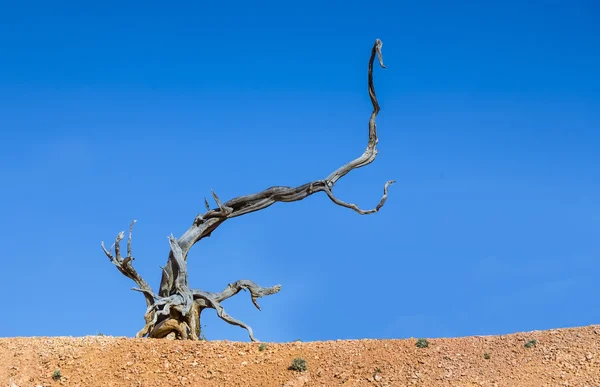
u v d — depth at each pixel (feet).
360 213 126.82
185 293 116.57
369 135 130.62
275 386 91.76
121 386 92.73
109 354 99.04
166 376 94.79
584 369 88.28
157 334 114.11
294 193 126.82
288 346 101.50
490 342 98.22
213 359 98.12
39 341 102.37
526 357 92.94
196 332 116.98
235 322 115.65
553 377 87.51
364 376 92.48
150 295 116.98
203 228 124.47
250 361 97.71
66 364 96.68
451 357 94.84
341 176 128.67
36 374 94.73
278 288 119.75
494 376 89.25
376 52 127.85
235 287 118.73
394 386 89.35
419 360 94.79
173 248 119.75
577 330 98.78
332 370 94.53
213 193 124.67
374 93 129.90
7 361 96.89
